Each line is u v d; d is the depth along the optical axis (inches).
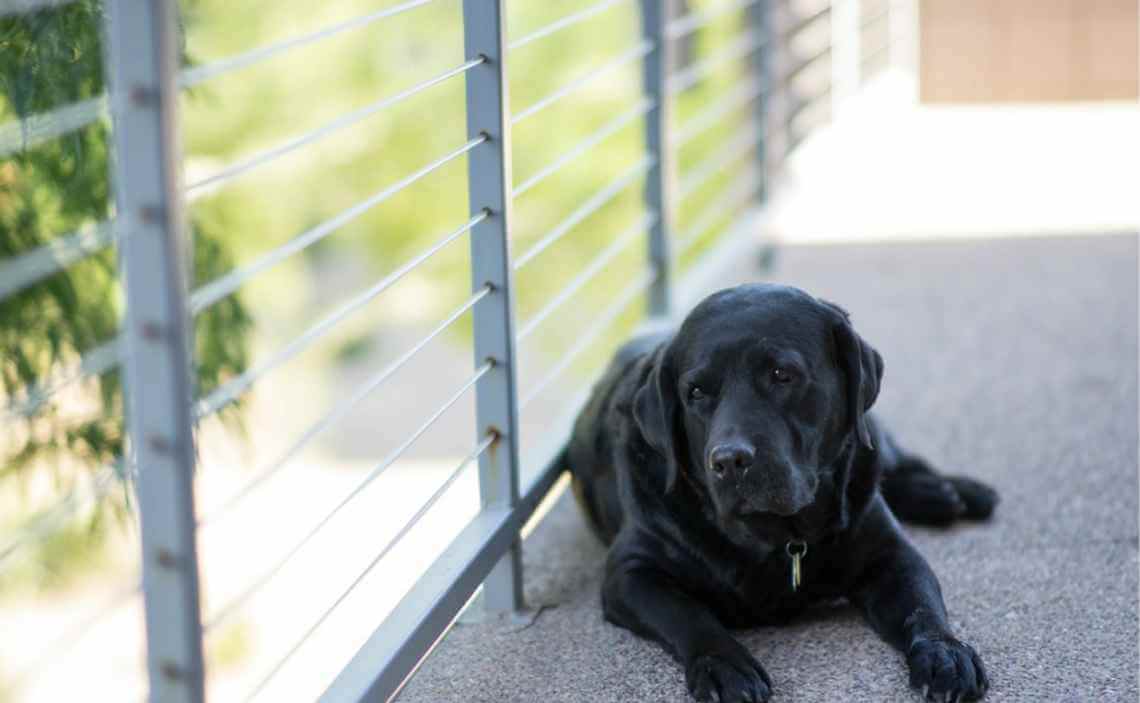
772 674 105.3
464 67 103.2
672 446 108.2
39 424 132.3
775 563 110.5
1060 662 105.4
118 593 69.6
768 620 114.0
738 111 274.2
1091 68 394.0
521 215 430.0
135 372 68.4
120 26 65.3
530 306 436.1
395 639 94.9
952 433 163.3
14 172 123.9
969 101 402.6
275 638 287.4
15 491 153.2
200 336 149.9
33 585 154.3
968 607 116.4
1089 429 161.9
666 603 109.1
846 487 110.6
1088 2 390.3
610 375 136.0
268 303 422.3
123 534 139.1
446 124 429.7
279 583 319.6
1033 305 217.0
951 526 135.3
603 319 159.8
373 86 425.1
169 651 71.4
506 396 114.4
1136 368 184.4
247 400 173.2
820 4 336.5
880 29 387.9
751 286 110.4
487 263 111.9
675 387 108.6
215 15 410.9
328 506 380.2
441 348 538.3
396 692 93.5
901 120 375.2
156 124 65.9
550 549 135.2
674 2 416.5
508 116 110.0
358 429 521.0
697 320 107.8
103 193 125.0
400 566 275.1
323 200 426.9
